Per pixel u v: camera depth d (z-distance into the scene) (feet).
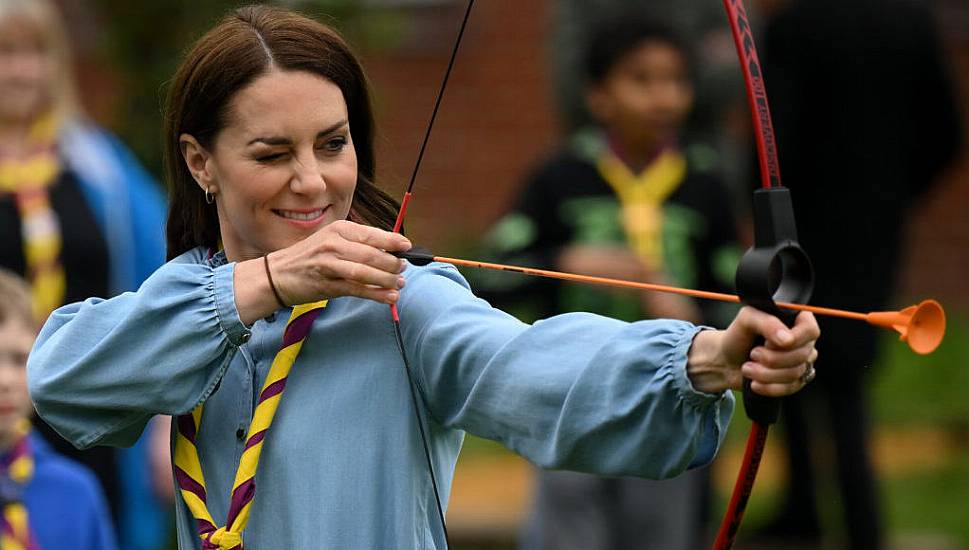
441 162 100.32
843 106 58.85
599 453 23.26
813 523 62.64
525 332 23.95
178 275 25.14
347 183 25.38
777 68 59.26
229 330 24.70
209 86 25.17
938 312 21.17
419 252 24.04
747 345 21.50
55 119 45.32
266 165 25.03
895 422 82.64
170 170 27.09
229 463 25.71
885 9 59.41
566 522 46.19
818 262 58.85
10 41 44.39
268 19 25.62
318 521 24.89
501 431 24.29
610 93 48.11
